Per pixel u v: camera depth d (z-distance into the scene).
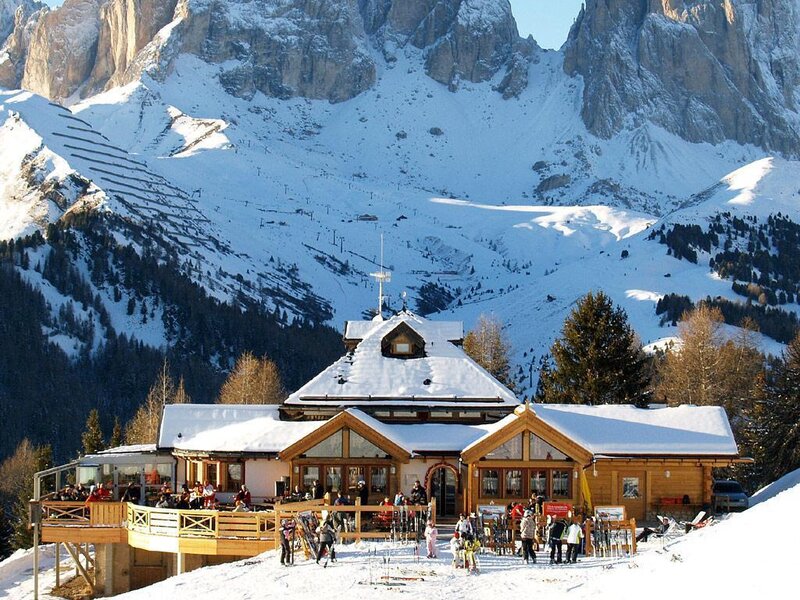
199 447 77.69
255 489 76.69
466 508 72.38
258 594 52.84
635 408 81.25
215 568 60.59
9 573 87.25
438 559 58.44
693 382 139.25
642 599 44.56
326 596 50.97
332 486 74.56
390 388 83.12
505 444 72.12
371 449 74.56
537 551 61.03
